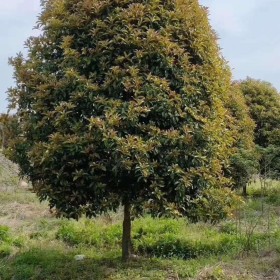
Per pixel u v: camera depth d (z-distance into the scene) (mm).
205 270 5844
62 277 6020
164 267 6238
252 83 15844
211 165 6051
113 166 5480
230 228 8844
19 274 6211
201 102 5941
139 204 5805
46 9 6344
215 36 6594
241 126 12602
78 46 5938
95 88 5590
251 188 15180
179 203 5777
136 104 5461
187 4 6137
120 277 5871
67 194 5762
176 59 5852
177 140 5609
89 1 5859
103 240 8398
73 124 5590
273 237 7586
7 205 11875
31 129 5953
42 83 6012
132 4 5809
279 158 13695
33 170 6090
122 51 5801
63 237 8633
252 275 5789
